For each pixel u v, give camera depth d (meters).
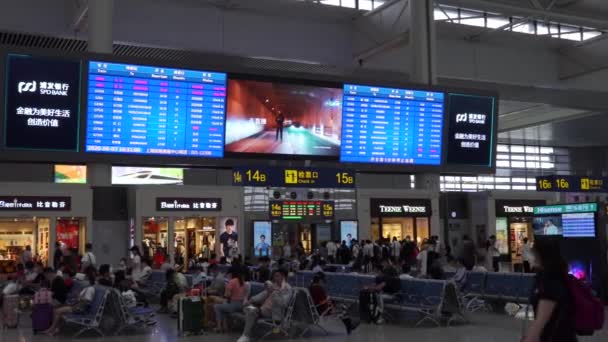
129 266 21.50
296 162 24.50
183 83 22.41
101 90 21.44
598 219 15.06
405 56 30.19
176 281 15.97
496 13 30.31
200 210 24.19
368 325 13.52
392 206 27.44
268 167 19.55
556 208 16.25
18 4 24.27
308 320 12.36
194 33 26.64
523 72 32.97
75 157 21.33
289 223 26.11
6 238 22.66
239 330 13.07
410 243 23.55
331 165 24.69
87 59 21.14
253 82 23.30
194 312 12.65
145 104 22.00
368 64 29.64
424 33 26.44
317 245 26.44
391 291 14.03
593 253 15.09
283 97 23.77
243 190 25.02
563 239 15.78
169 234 23.67
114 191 23.55
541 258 4.17
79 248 22.73
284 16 28.34
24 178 32.78
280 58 28.11
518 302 14.80
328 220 26.64
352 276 15.60
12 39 25.45
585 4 30.58
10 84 20.39
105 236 23.38
